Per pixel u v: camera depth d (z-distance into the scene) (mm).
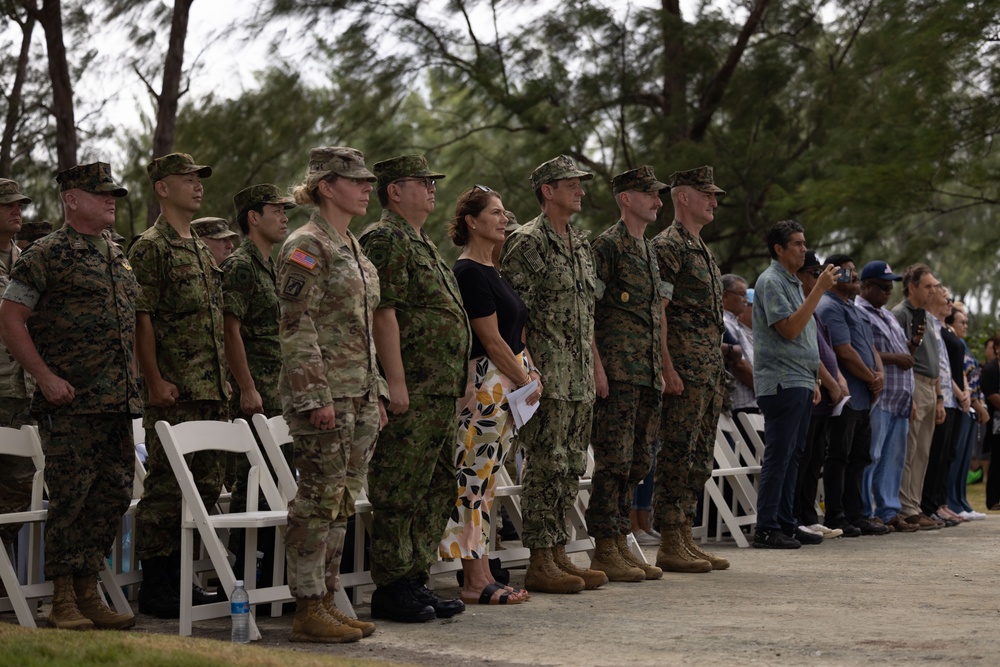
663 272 6930
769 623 5133
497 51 16609
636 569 6504
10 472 5852
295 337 4645
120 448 5211
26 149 16750
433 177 5375
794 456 8398
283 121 15922
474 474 5691
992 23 13922
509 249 6070
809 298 7922
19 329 4980
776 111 16375
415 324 5230
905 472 9938
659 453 7012
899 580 6543
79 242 5145
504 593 5699
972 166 14328
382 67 16266
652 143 16375
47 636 4363
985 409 11914
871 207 14391
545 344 5996
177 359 5676
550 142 16109
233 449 5410
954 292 27688
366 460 4883
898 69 14438
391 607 5223
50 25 15047
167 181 5781
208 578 6090
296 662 4012
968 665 4223
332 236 4836
